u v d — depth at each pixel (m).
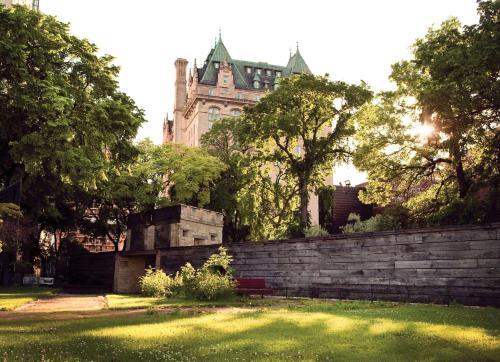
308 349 8.35
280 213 48.47
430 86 26.53
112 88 31.66
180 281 25.39
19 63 24.47
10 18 24.86
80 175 27.03
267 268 25.69
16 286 40.28
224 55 108.81
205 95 101.69
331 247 22.72
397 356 7.71
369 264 20.97
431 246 18.83
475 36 25.59
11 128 26.66
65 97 25.44
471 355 7.68
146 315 15.01
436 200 33.53
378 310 15.36
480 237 17.41
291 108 44.03
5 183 32.50
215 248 29.25
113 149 32.41
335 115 44.56
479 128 26.58
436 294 18.34
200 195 50.28
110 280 40.09
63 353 7.84
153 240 36.41
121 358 7.49
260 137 46.16
